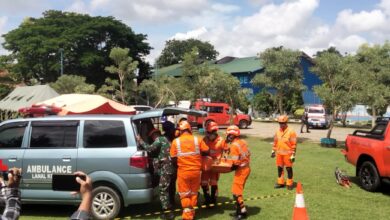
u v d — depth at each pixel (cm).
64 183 328
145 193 771
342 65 2166
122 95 4088
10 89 5397
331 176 1282
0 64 5950
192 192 762
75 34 5578
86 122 804
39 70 5722
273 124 4162
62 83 3881
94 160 778
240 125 3556
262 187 1112
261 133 3088
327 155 1836
